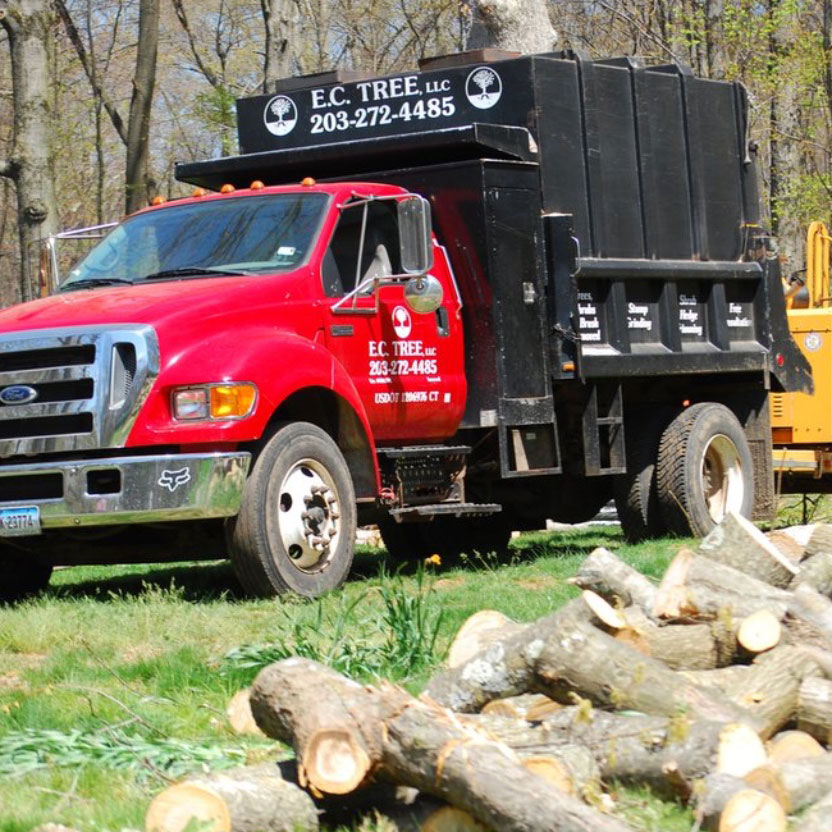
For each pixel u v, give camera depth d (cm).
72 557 1181
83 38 4466
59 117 3909
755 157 1614
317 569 1117
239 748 637
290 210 1227
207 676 785
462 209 1300
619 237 1434
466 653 695
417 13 4262
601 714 556
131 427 1048
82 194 4434
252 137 1458
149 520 1046
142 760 617
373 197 1231
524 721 578
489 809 467
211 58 4606
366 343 1202
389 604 827
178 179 1435
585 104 1397
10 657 896
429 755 486
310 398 1175
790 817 509
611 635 630
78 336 1059
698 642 656
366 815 520
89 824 534
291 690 522
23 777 604
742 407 1614
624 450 1445
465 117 1370
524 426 1331
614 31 3903
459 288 1303
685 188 1521
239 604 1058
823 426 1723
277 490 1086
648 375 1447
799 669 613
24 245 2303
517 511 1525
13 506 1066
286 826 502
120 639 923
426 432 1272
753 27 3086
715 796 486
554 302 1339
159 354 1055
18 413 1066
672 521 1480
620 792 530
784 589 809
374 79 1405
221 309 1102
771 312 1616
